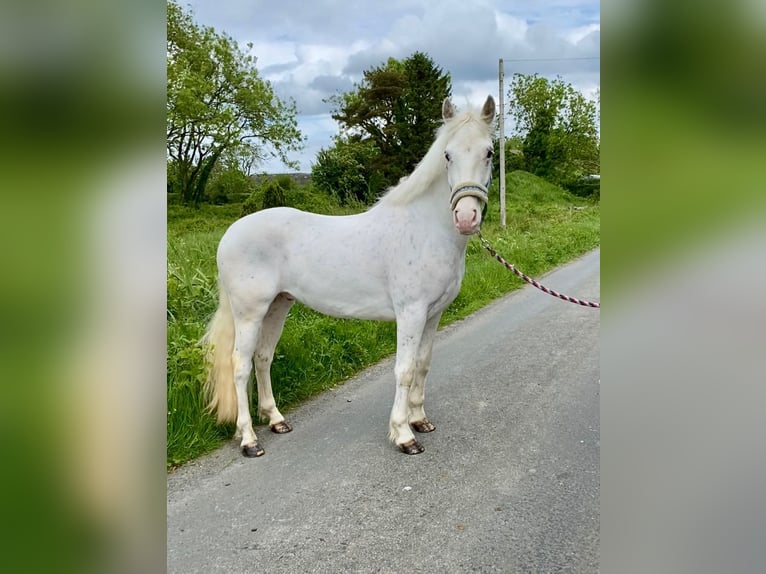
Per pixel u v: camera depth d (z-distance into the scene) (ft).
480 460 9.65
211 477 9.43
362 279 10.40
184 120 69.41
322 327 15.56
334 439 10.75
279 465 9.79
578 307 21.75
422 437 10.65
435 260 9.86
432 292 10.02
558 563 6.91
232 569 6.98
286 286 10.87
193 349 11.45
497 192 80.48
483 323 19.57
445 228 9.87
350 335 15.74
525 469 9.27
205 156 74.54
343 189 72.18
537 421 11.15
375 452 10.11
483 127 9.32
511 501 8.31
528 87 117.29
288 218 10.84
